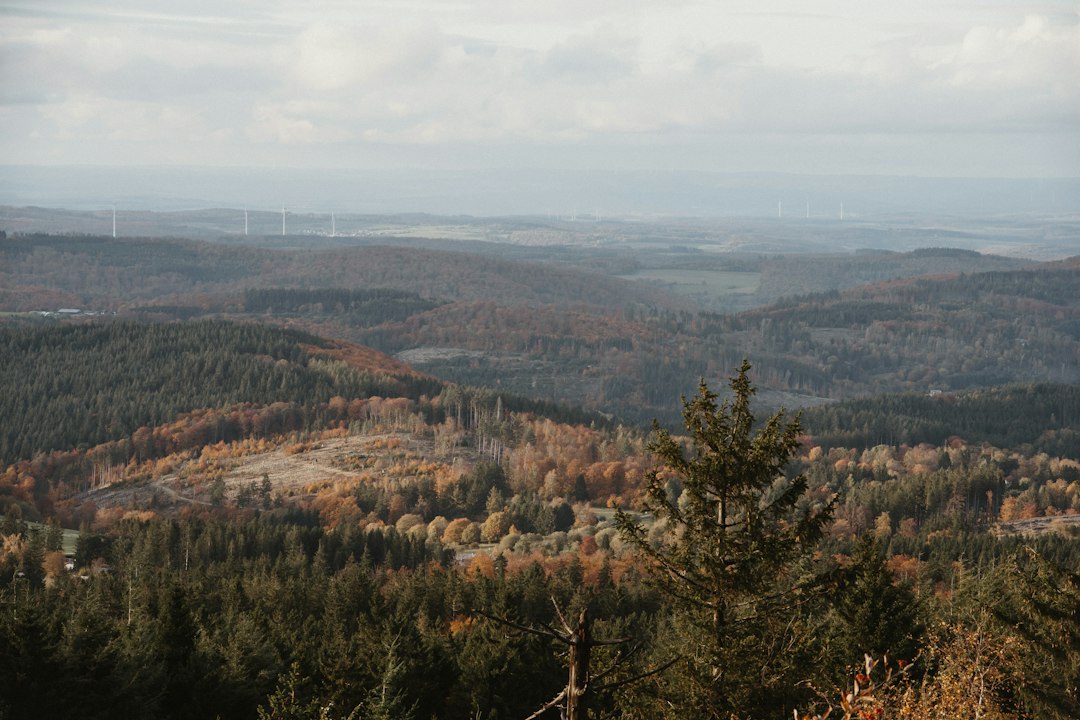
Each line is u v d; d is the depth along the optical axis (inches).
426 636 2812.5
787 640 1153.4
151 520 6870.1
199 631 2849.4
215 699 2439.7
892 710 991.6
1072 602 1518.2
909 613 1699.1
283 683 2273.6
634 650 614.5
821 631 1583.4
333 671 2324.1
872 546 1717.5
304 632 3304.6
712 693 1108.5
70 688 2208.4
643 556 1189.7
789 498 1195.3
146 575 4928.6
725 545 1152.8
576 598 3767.2
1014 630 1545.3
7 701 2156.7
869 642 1625.2
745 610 1158.3
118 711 2277.3
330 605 3882.9
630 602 4050.2
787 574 1222.9
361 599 3937.0
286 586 4306.1
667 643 1263.5
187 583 4517.7
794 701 1098.7
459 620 3725.4
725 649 1120.2
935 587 4397.1
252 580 4382.4
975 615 1844.2
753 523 1169.4
